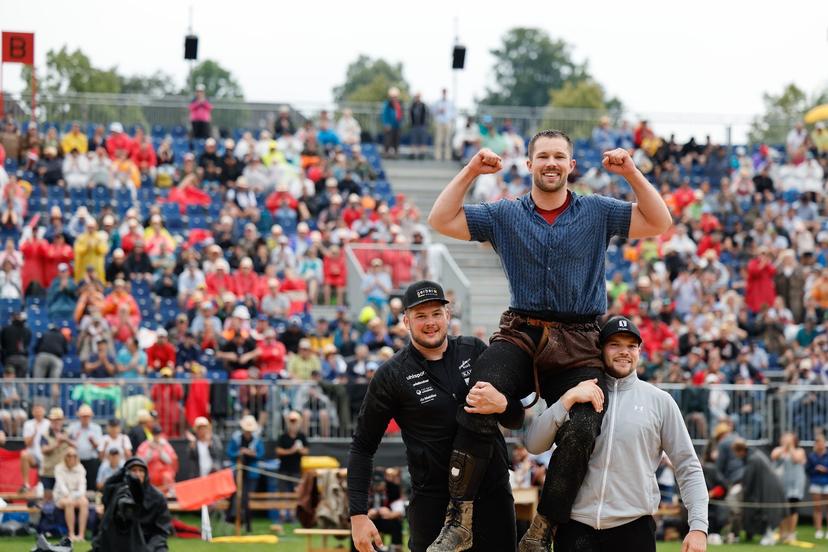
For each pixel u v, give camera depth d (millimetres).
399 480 20547
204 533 20547
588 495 8375
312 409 23516
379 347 25609
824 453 23625
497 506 8719
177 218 30844
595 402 8000
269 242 29297
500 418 8297
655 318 28469
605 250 8320
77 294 26594
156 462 21328
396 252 29188
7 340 24281
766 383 26500
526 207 8281
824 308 30344
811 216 35125
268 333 24844
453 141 38656
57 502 20344
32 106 34656
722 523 22516
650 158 37938
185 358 24578
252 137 34969
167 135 35656
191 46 40281
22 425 22344
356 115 39031
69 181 31391
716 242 32625
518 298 8211
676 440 8516
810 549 21344
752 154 39469
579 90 84188
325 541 19453
